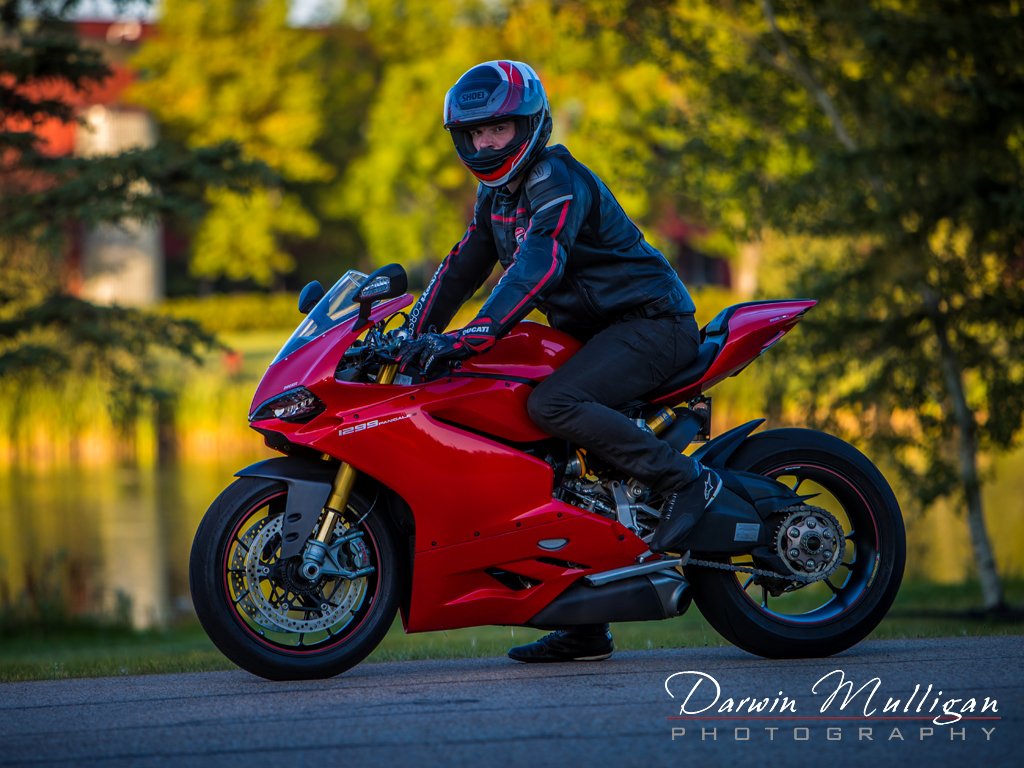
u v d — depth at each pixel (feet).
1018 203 154.40
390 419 57.98
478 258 65.05
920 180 166.50
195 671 70.33
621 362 59.67
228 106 631.97
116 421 187.42
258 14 642.22
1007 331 173.47
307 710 52.90
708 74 188.03
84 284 621.72
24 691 60.29
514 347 60.54
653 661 63.31
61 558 184.65
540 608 59.88
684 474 59.36
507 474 59.06
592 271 60.44
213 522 57.57
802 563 61.67
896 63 168.55
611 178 197.77
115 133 606.96
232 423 359.87
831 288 171.73
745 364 62.69
